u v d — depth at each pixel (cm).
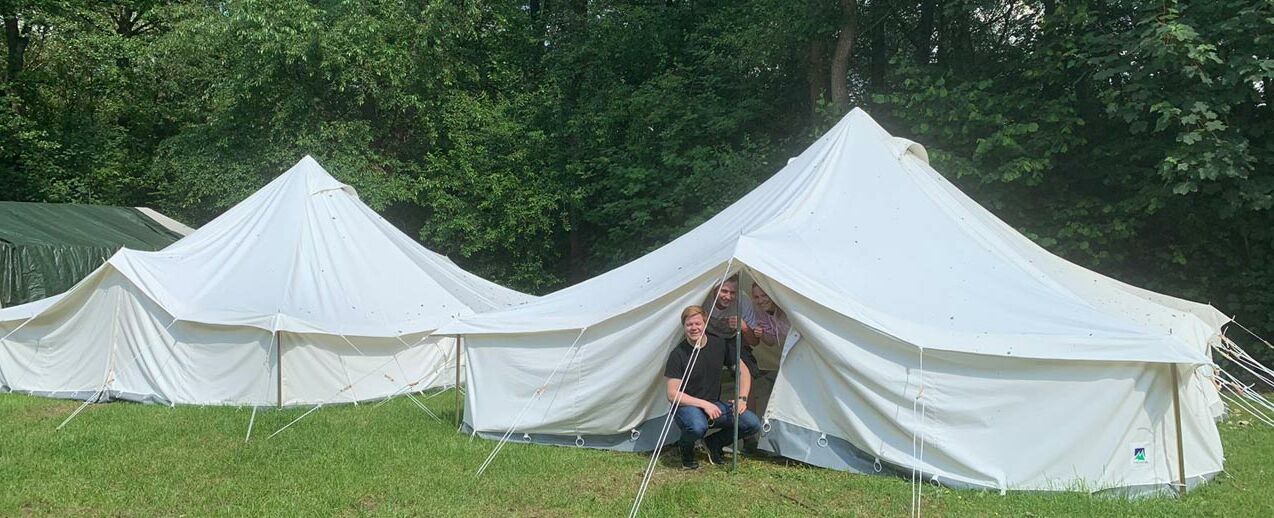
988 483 529
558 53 1916
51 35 1939
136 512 495
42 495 521
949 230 662
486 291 1134
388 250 1021
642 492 511
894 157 735
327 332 850
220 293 875
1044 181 1171
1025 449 530
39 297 1266
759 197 768
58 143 1894
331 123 1719
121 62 2036
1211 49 901
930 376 547
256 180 1716
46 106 2028
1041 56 1133
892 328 555
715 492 525
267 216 995
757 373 639
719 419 588
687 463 588
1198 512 487
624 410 639
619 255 1753
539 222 1806
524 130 1842
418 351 950
